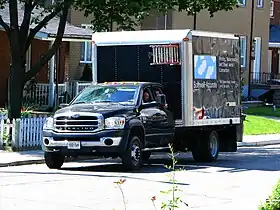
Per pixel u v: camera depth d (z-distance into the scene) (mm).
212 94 20625
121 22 23203
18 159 19016
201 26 43562
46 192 13688
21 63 22188
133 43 20203
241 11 46062
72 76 37906
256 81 47562
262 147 28328
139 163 17688
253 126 34188
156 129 18375
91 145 16984
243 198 13516
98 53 20859
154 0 21484
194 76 19703
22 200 12680
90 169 17953
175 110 19578
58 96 31375
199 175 17172
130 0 21484
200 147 20766
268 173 17875
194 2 24500
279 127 35062
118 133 16984
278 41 51125
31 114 24281
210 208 12273
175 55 19500
